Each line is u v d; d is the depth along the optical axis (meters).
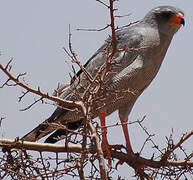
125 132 11.93
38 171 8.88
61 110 11.79
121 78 11.66
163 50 12.36
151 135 9.88
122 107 12.07
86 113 8.33
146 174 10.20
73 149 9.72
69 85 11.84
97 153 8.18
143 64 11.91
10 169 8.89
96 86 9.04
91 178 8.65
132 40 12.12
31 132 11.52
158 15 12.60
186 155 9.82
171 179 9.55
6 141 9.48
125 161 10.55
